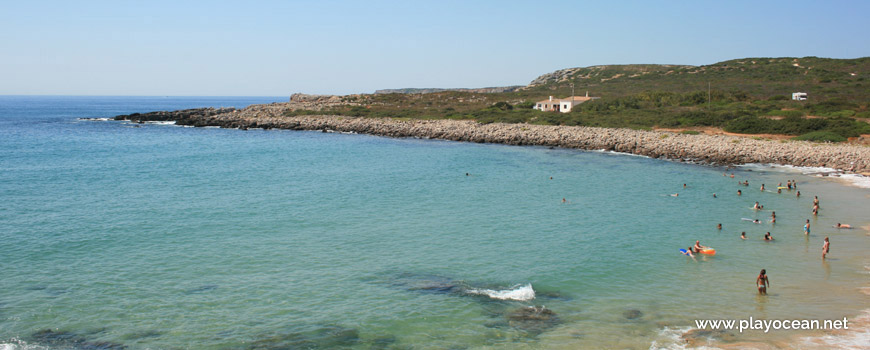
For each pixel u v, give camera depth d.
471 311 23.20
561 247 32.12
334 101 166.00
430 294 25.03
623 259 29.92
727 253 30.86
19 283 26.09
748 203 44.03
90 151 77.50
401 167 63.94
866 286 25.38
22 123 137.88
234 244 32.47
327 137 103.38
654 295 24.78
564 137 89.81
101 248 31.48
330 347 20.19
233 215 39.41
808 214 40.03
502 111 127.94
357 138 101.50
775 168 61.94
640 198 46.16
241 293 25.12
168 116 145.38
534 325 21.81
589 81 189.00
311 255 30.56
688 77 168.50
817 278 26.61
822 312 22.53
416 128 107.94
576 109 124.94
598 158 72.31
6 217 38.03
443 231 35.56
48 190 47.91
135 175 56.59
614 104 125.75
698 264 29.05
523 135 93.38
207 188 49.69
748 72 163.25
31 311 23.05
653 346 19.77
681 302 23.92
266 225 36.75
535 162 68.50
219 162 67.12
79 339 20.75
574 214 40.44
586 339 20.45
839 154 63.69
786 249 31.50
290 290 25.50
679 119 99.44
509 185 52.38
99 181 52.75
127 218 38.19
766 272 27.62
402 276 27.36
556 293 25.16
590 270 28.17
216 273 27.67
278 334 21.22
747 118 90.56
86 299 24.36
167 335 21.11
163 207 41.72
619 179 55.69
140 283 26.25
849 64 158.00
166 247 31.78
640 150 76.06
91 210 40.44
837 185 51.16
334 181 54.03
